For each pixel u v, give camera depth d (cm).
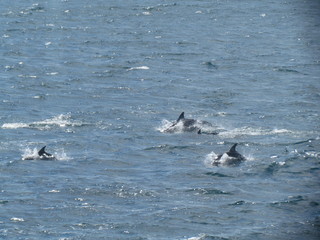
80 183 9438
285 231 8162
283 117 12488
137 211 8650
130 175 9762
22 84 14562
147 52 18025
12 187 9288
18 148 10762
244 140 11181
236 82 15062
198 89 14425
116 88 14388
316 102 13500
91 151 10694
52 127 11781
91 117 12388
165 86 14600
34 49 18250
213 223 8362
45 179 9562
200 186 9369
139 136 11388
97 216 8500
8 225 8238
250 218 8494
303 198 9012
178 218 8475
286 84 14925
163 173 9831
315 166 10081
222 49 18588
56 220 8394
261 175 9775
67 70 15925
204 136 11381
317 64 16875
